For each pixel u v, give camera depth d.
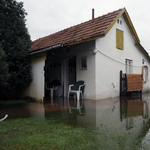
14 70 9.15
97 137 3.62
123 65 10.75
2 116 5.55
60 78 10.97
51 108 6.80
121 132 3.96
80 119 5.08
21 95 10.67
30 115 5.64
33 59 9.66
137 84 10.91
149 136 3.73
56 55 11.33
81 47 9.34
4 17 8.38
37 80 9.12
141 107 6.94
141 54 12.79
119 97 9.89
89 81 8.88
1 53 6.73
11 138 3.58
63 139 3.48
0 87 8.64
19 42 8.38
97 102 8.05
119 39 10.50
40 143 3.30
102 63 9.03
